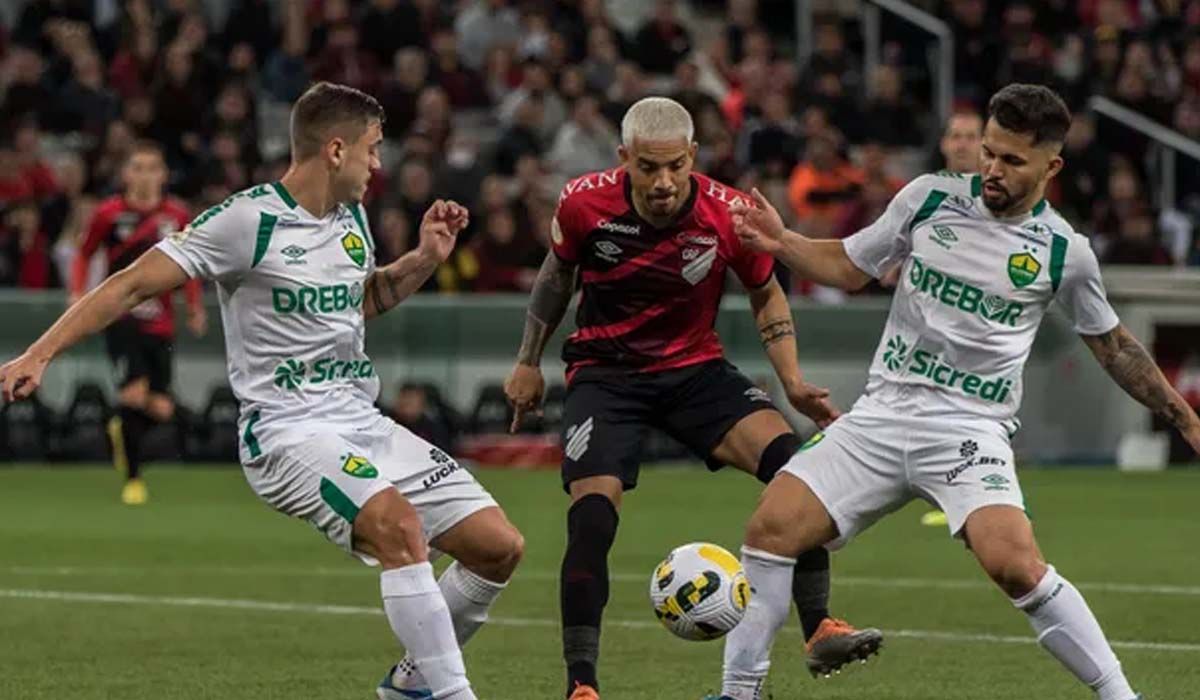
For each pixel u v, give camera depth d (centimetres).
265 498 1900
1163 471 5234
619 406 2116
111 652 2406
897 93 6469
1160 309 5338
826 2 6931
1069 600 1811
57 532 3744
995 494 1842
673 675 2253
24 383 1791
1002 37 6631
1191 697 2112
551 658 2377
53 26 6312
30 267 5284
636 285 2120
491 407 5200
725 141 5781
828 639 2048
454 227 1998
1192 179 6481
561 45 6241
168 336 4331
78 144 6084
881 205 5400
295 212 1891
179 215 4203
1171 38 6938
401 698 1956
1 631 2570
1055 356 5356
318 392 1909
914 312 1906
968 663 2344
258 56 6438
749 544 1916
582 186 2134
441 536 1923
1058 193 6031
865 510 1909
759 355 5166
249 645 2464
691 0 7294
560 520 3934
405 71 6081
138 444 4334
